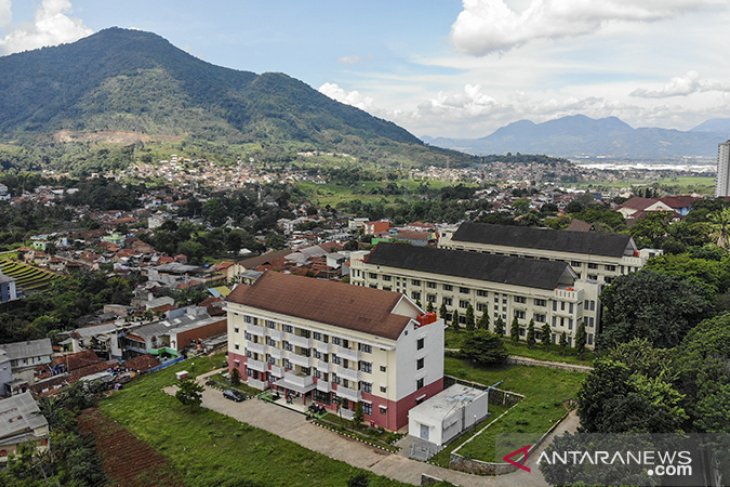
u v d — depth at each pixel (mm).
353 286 80375
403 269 112625
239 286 90625
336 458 65625
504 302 100438
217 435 72062
